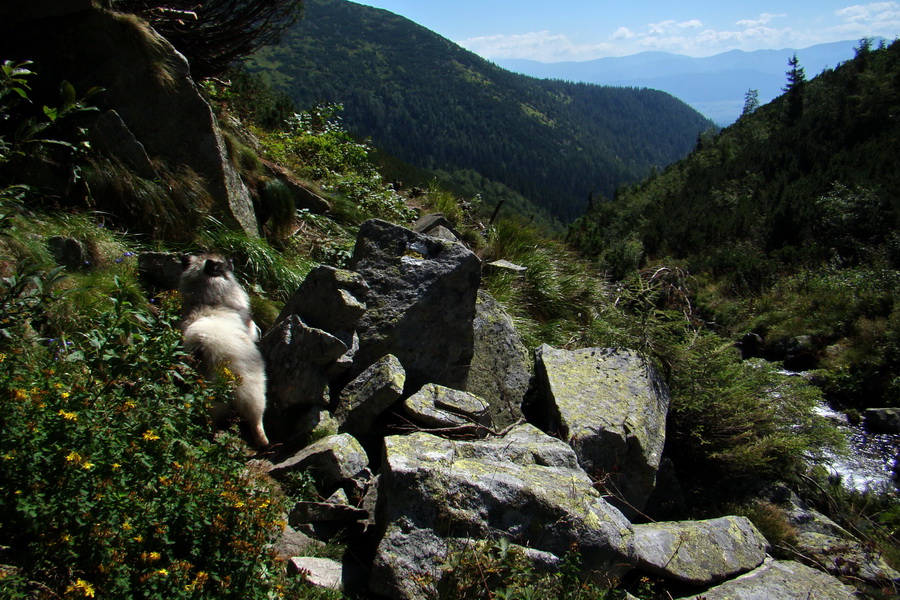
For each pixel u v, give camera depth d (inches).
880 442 421.4
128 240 236.8
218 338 164.1
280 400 180.2
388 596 119.0
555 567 123.8
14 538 94.0
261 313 236.4
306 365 177.8
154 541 96.5
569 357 223.0
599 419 191.0
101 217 235.8
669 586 150.9
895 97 2034.9
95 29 249.8
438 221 389.1
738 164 2314.2
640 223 2335.1
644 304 267.9
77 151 234.1
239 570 101.4
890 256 957.2
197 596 94.7
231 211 273.0
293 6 350.0
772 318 792.3
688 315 285.1
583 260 433.4
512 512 129.6
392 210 418.3
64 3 243.3
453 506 127.2
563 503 132.6
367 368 192.4
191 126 267.4
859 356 591.5
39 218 210.4
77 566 91.0
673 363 238.2
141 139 257.8
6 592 80.7
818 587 161.2
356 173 462.6
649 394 210.5
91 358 126.8
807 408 252.2
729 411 234.2
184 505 101.1
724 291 1043.3
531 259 379.9
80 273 199.3
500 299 319.3
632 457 189.2
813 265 1029.8
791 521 215.2
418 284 206.1
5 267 174.2
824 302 773.9
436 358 204.1
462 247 212.5
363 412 180.4
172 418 117.8
